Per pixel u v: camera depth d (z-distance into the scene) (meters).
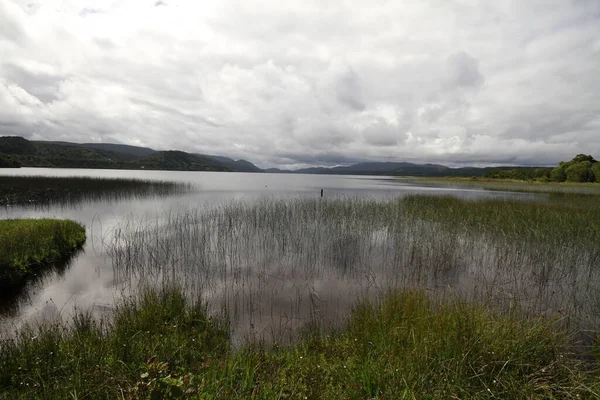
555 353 3.71
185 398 2.57
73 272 8.43
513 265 9.28
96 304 6.38
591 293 7.25
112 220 15.61
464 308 4.69
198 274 8.38
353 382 3.32
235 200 23.56
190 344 4.43
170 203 22.62
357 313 5.25
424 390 3.07
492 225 13.37
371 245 11.50
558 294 7.16
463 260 9.84
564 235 11.68
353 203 19.03
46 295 6.89
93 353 3.80
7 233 9.31
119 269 8.67
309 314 5.86
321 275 8.35
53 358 3.76
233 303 6.39
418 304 5.07
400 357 3.70
